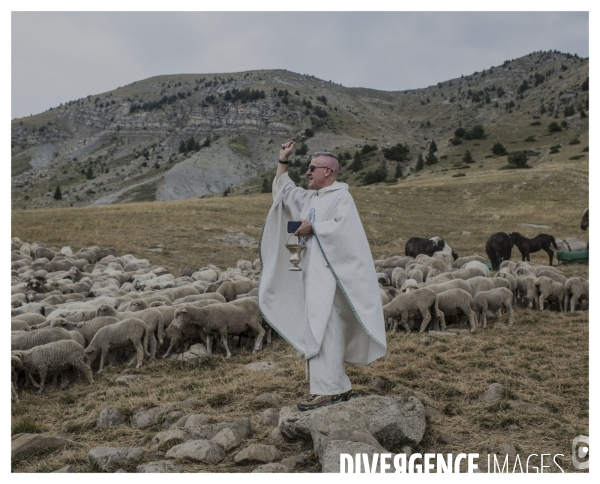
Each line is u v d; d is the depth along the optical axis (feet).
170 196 646.33
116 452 16.97
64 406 23.57
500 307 35.50
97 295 43.65
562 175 193.88
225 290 39.73
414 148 530.68
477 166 324.80
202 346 30.40
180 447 16.99
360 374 23.61
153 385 25.09
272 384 23.06
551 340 30.86
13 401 24.30
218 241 92.89
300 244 17.80
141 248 82.07
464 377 24.07
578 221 131.34
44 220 99.60
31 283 45.14
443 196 172.14
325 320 17.33
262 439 18.03
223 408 21.07
